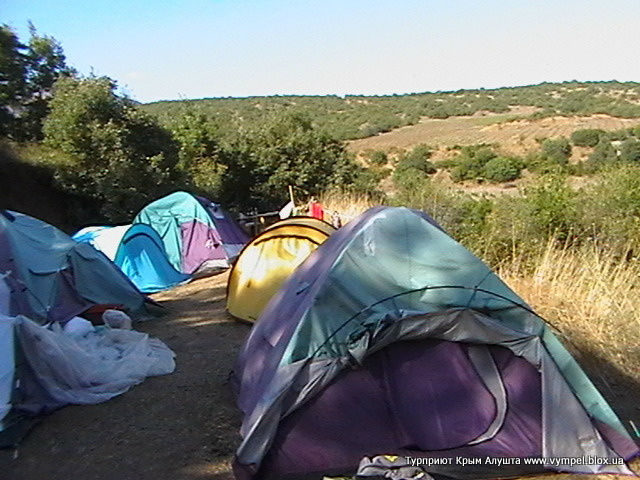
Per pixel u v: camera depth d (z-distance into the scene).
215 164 18.97
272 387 4.23
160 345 6.87
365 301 4.41
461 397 4.39
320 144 19.58
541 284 7.30
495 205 9.92
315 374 4.20
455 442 4.27
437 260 4.58
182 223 12.05
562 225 8.87
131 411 5.42
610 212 8.71
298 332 4.31
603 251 8.06
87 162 16.27
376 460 3.96
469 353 4.49
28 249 7.34
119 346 6.59
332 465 4.12
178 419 5.24
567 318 6.45
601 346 5.89
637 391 5.29
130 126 16.86
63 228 16.02
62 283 7.53
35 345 5.47
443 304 4.42
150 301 8.78
